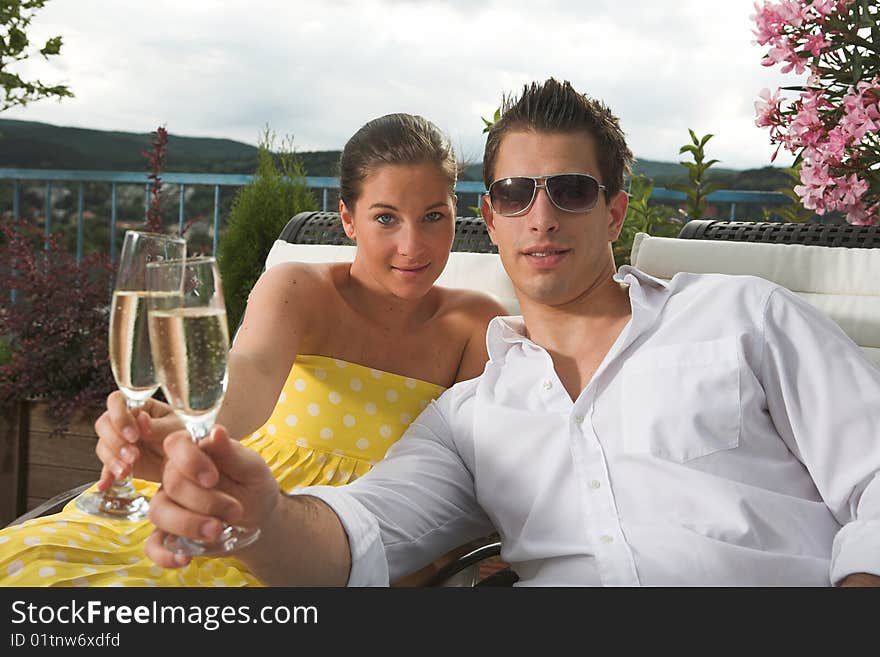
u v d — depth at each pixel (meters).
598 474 1.49
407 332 1.97
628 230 3.29
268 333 1.74
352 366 1.91
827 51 2.54
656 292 1.62
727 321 1.53
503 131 1.59
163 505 0.96
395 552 1.48
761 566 1.36
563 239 1.54
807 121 2.54
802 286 2.01
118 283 1.24
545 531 1.53
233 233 3.82
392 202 1.74
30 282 3.35
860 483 1.38
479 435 1.63
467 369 2.01
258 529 1.06
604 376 1.55
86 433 3.21
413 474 1.60
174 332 0.99
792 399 1.47
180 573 1.38
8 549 1.30
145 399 1.27
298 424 1.91
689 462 1.45
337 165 1.88
